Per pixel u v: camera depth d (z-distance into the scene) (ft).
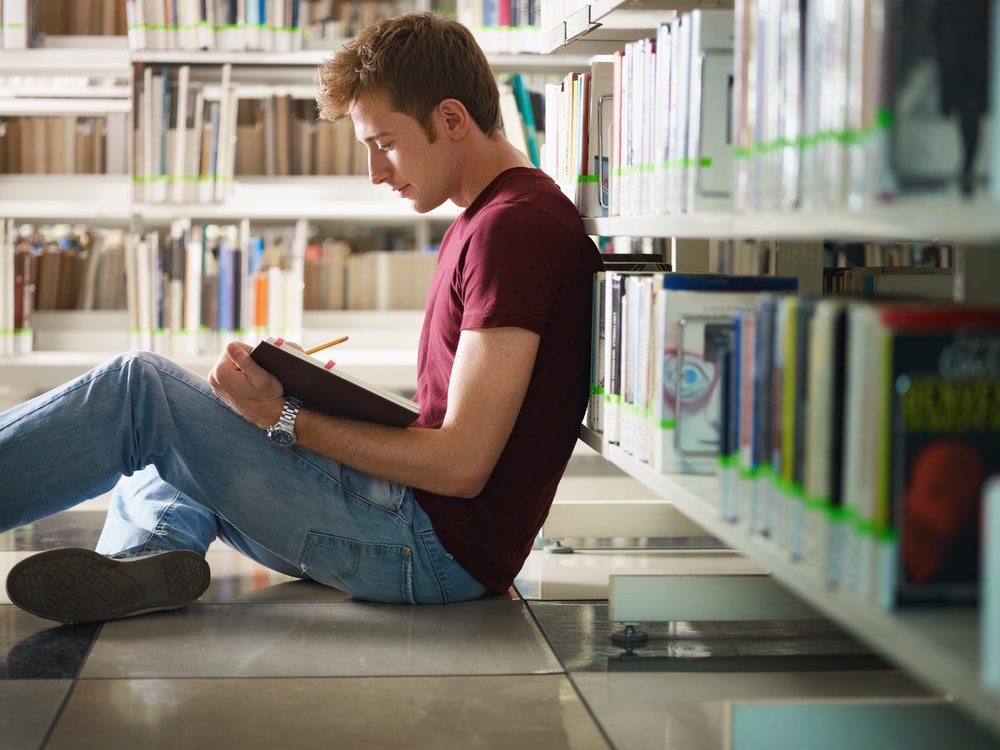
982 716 2.88
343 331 14.23
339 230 16.02
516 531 6.93
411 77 6.81
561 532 8.60
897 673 6.12
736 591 6.72
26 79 13.73
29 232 14.21
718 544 8.98
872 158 3.59
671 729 5.29
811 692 5.81
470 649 6.37
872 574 3.60
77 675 5.82
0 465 6.44
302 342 13.62
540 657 6.27
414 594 7.02
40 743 5.01
